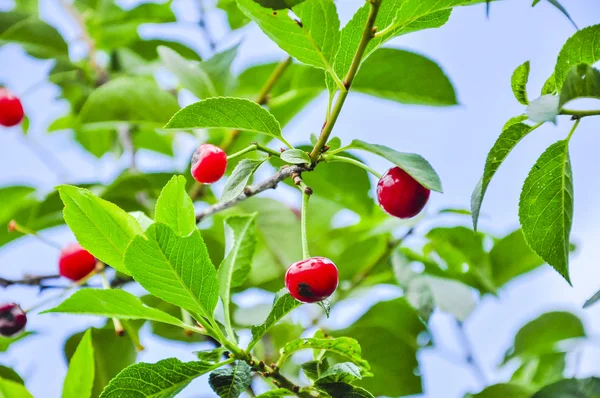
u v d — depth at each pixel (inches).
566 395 27.5
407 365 30.6
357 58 25.2
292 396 26.3
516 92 25.4
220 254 31.7
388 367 30.6
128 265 25.0
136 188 31.6
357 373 25.2
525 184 25.9
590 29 25.1
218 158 26.7
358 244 32.2
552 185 25.8
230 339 26.1
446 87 31.2
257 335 25.9
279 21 25.3
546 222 25.9
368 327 30.8
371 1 24.7
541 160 25.7
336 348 26.0
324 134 25.7
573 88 24.0
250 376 25.7
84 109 31.8
